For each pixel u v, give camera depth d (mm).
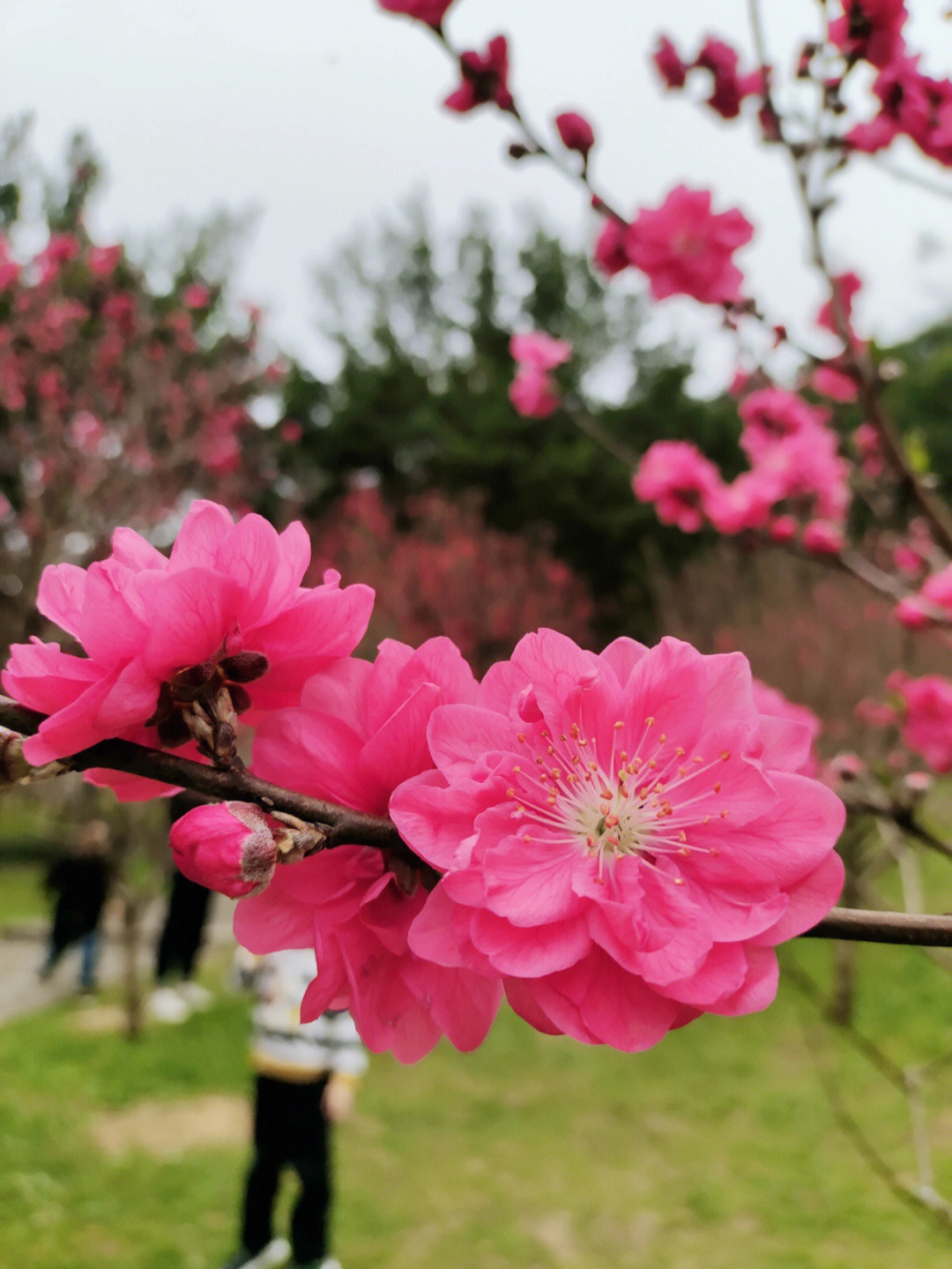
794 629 8938
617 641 949
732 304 2436
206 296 9398
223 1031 7328
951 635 3000
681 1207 5055
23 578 7141
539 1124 6105
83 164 7930
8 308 7758
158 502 8344
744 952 809
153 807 8219
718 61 2410
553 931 792
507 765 818
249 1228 3994
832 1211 4949
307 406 20672
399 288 22531
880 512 3658
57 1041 7105
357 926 836
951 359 15539
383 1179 5301
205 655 788
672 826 843
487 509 18625
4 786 760
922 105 2014
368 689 851
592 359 21938
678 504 3666
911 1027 7496
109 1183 5012
